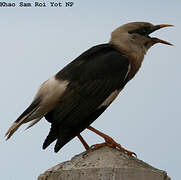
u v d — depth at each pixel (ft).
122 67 38.42
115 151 27.58
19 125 34.45
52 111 35.91
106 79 37.32
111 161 25.55
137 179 23.86
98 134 33.45
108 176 23.77
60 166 26.32
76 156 27.84
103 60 38.19
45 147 34.47
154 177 24.30
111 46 40.75
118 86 38.14
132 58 41.04
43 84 36.40
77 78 36.47
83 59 38.50
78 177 24.27
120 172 23.77
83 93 36.09
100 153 26.89
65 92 35.55
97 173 23.98
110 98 37.55
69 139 34.24
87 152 27.84
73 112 35.27
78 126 34.91
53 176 25.11
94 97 36.50
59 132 34.53
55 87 35.63
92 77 36.88
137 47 41.50
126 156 26.99
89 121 35.63
